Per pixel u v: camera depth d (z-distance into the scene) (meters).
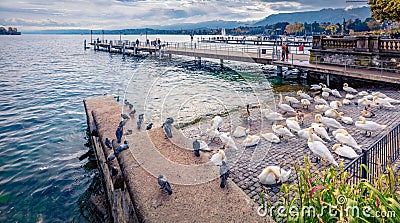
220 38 63.12
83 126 15.70
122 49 62.69
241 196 4.42
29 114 18.48
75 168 10.62
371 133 11.08
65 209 8.21
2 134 14.56
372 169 6.10
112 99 13.80
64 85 29.64
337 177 4.25
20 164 10.99
